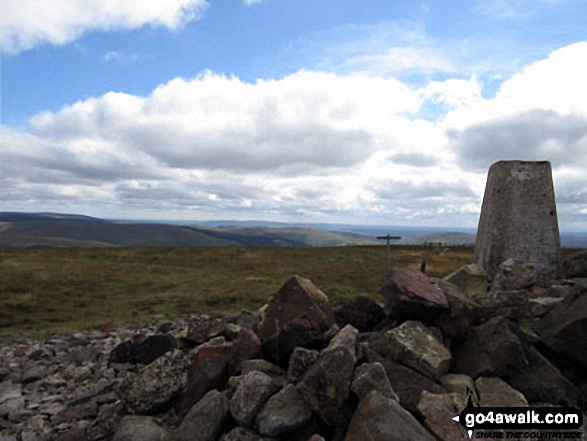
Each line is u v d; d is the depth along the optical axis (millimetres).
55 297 5750
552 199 2703
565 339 1720
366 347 1720
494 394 1520
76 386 2199
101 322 4176
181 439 1370
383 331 1938
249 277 8516
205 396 1510
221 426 1429
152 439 1368
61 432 1653
